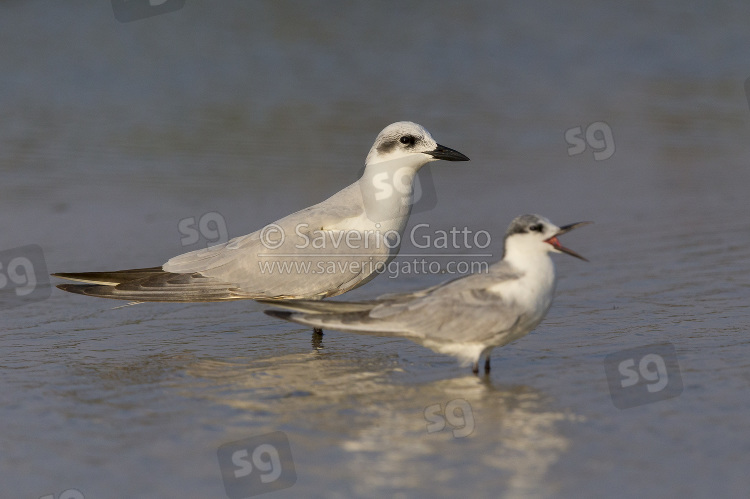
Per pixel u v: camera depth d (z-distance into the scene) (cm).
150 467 824
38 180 1902
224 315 1307
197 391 1008
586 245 1585
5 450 858
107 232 1639
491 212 1794
